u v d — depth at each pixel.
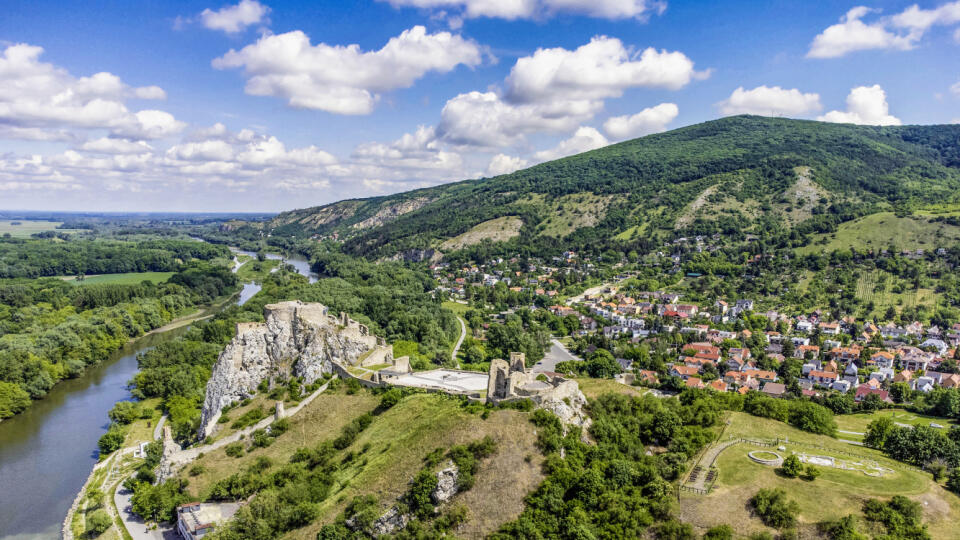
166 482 116.06
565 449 98.12
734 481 92.38
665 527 82.75
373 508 92.75
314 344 146.88
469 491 91.12
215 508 107.00
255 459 119.19
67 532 110.19
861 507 82.94
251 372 145.25
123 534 107.44
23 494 124.94
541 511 86.88
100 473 132.25
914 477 93.12
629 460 100.38
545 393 107.06
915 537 77.00
